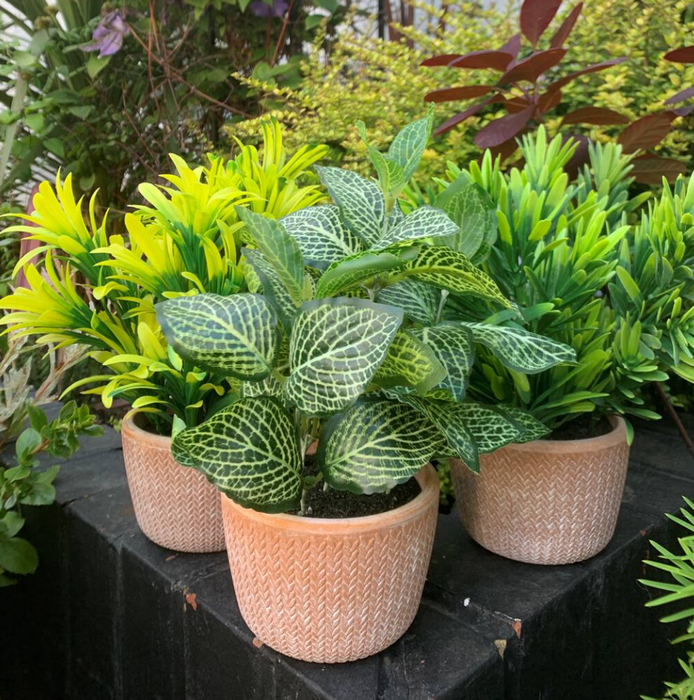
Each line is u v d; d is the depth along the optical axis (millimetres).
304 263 634
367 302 520
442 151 1639
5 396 1301
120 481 1219
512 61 1323
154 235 874
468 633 756
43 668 1286
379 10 2430
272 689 727
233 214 876
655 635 1015
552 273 858
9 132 2039
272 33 2311
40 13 2164
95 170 2225
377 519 624
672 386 1610
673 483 1170
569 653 854
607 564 892
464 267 572
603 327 920
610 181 1168
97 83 2146
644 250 899
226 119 2334
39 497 1081
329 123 1689
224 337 552
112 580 1015
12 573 1296
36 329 847
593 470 810
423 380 554
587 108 1339
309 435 734
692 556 732
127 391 886
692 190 887
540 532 844
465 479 896
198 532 915
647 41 1696
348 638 665
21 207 2227
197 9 2080
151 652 949
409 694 660
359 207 644
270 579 652
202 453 563
